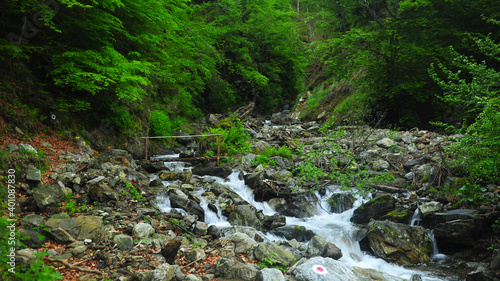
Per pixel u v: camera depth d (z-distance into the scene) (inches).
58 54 339.6
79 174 275.0
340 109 815.7
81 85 333.4
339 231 263.6
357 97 789.9
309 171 331.9
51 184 236.8
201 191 315.6
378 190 331.9
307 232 259.3
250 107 890.7
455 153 340.2
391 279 192.9
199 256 191.2
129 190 272.2
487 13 555.2
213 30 872.3
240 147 474.0
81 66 340.8
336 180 335.6
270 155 444.1
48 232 186.7
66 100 358.6
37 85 348.2
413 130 559.8
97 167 293.3
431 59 608.1
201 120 773.9
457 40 579.5
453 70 585.6
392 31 624.7
